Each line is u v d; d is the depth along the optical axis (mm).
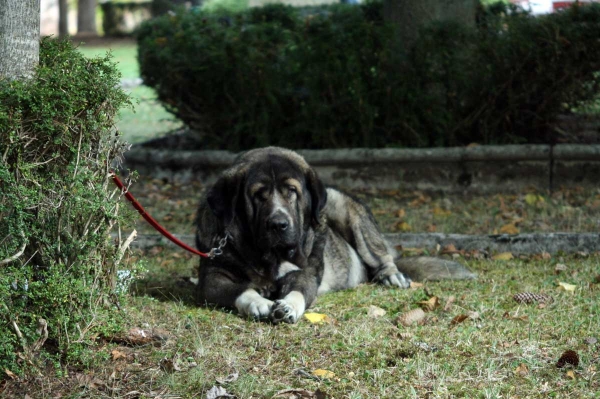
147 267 7703
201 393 4645
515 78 11266
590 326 5703
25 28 4910
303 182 6395
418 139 11477
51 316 4852
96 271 5031
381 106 11531
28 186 4723
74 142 4840
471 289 6883
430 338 5547
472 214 9805
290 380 4844
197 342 5336
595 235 8141
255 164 6285
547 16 11211
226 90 11734
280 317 5840
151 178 11961
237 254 6379
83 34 41188
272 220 6012
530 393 4645
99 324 5066
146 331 5430
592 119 11898
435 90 11383
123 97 5000
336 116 11578
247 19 12594
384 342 5449
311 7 13234
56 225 4848
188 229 9188
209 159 11711
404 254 8383
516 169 10945
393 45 11336
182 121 12594
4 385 4645
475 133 11672
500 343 5406
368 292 7016
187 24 12227
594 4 11172
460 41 11328
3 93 4535
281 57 11586
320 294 6953
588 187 10828
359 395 4586
